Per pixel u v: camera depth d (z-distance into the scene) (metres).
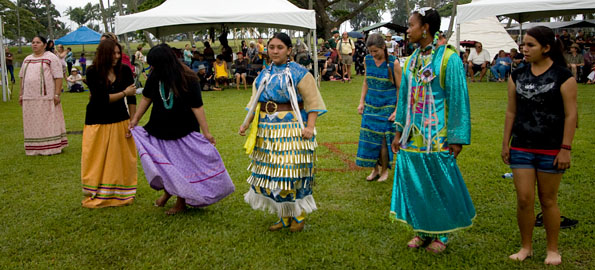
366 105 5.20
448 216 3.20
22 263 3.33
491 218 4.03
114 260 3.38
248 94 13.97
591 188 4.71
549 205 3.12
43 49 6.65
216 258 3.37
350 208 4.35
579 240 3.52
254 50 19.16
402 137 3.33
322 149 6.70
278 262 3.31
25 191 4.98
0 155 6.65
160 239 3.71
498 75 16.55
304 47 15.54
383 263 3.27
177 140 4.05
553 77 2.96
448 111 3.16
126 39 22.23
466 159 5.94
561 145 2.98
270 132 3.61
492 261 3.24
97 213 4.32
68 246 3.62
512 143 3.20
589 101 10.75
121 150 4.57
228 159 6.18
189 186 3.97
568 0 11.80
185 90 3.96
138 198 4.76
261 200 3.76
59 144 6.76
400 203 3.35
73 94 15.27
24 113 6.55
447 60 3.13
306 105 3.64
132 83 4.64
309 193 3.75
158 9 13.90
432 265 3.21
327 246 3.53
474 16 12.48
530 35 2.97
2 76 13.21
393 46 16.70
